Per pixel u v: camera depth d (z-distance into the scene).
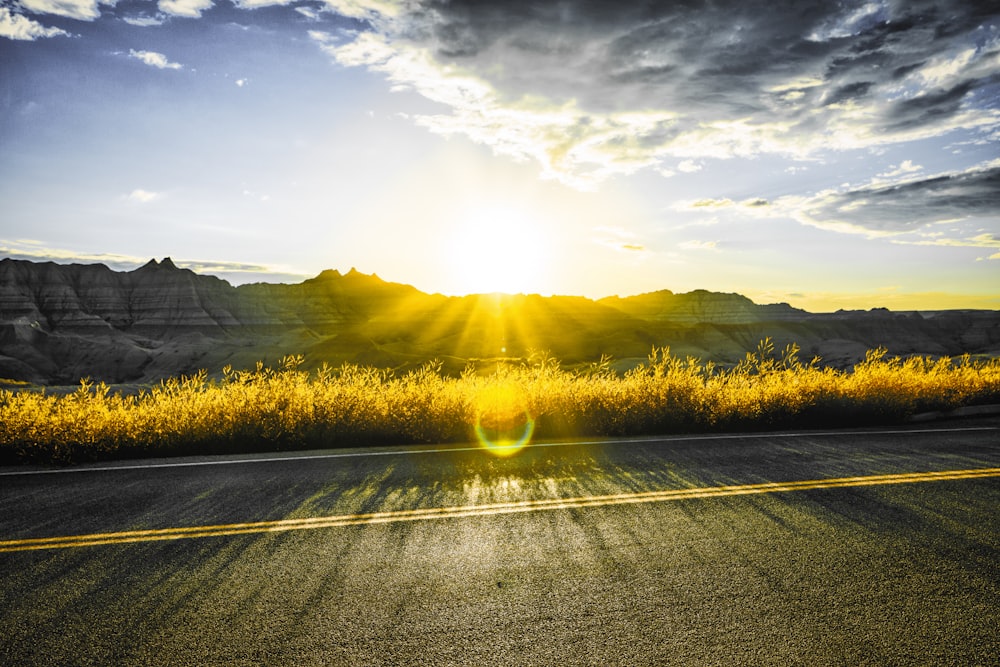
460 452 8.05
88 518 5.24
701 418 10.09
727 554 4.40
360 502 5.69
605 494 5.94
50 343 142.12
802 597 3.74
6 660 3.10
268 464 7.30
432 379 11.03
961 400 12.38
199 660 3.10
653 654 3.13
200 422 8.43
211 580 3.99
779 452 7.99
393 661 3.09
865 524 5.04
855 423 10.58
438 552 4.46
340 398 9.39
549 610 3.59
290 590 3.85
